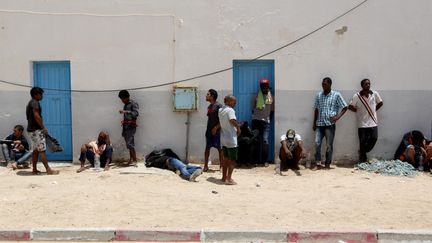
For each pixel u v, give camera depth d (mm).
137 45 11219
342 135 11305
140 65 11242
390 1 11125
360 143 11133
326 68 11211
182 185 9344
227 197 8461
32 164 10625
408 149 10766
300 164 11281
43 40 11242
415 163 10781
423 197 8500
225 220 7152
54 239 6668
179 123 11297
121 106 11281
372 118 10992
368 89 10953
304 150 11273
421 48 11195
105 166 10594
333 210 7680
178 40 11195
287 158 10781
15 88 11305
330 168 10969
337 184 9516
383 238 6594
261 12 11133
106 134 10773
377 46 11180
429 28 11156
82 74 11273
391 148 11328
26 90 11305
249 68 11391
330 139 10914
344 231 6609
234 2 11125
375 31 11156
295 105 11258
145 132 11297
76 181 9578
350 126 11281
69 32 11219
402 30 11156
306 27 11148
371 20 11148
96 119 11312
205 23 11164
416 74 11219
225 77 11227
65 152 11570
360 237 6590
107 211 7582
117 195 8516
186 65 11234
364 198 8414
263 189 9109
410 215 7430
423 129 11305
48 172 10234
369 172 10594
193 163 11305
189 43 11203
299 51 11188
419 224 7012
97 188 9000
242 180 9852
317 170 10797
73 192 8680
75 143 11359
